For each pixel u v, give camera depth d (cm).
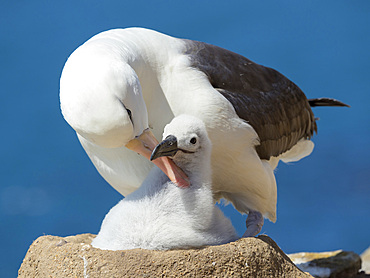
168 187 704
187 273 642
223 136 774
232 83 830
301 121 962
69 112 673
